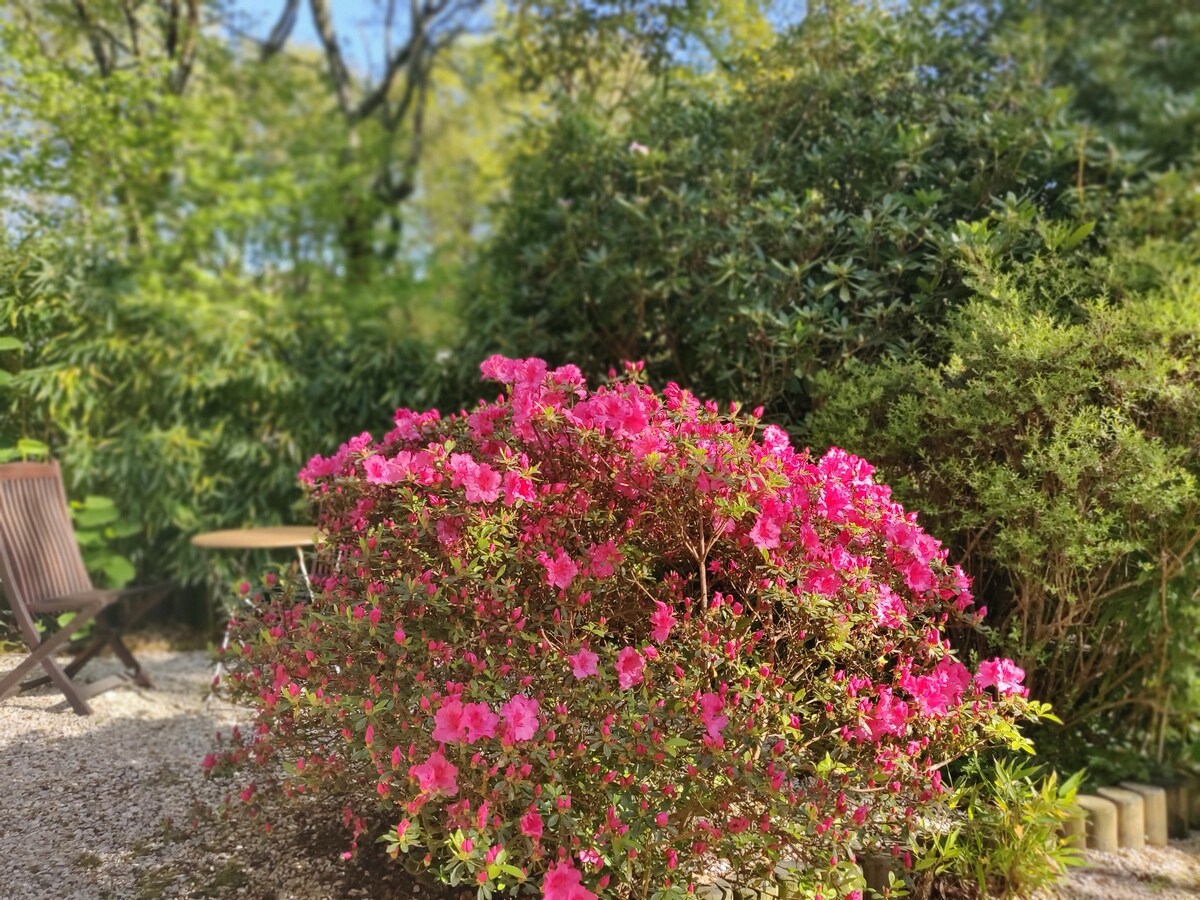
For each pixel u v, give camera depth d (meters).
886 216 3.34
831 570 2.02
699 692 1.94
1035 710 2.15
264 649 2.17
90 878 2.09
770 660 2.12
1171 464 2.56
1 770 2.63
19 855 2.19
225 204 7.06
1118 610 2.76
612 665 1.91
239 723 3.15
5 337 4.00
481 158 9.77
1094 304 2.90
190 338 4.63
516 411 2.15
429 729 1.85
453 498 2.06
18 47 4.87
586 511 2.08
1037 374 2.55
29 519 3.40
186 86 7.26
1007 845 2.15
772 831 1.85
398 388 4.73
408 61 9.69
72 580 3.54
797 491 2.11
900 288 3.37
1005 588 2.84
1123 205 3.67
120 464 4.45
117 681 3.42
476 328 4.55
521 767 1.70
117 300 4.51
